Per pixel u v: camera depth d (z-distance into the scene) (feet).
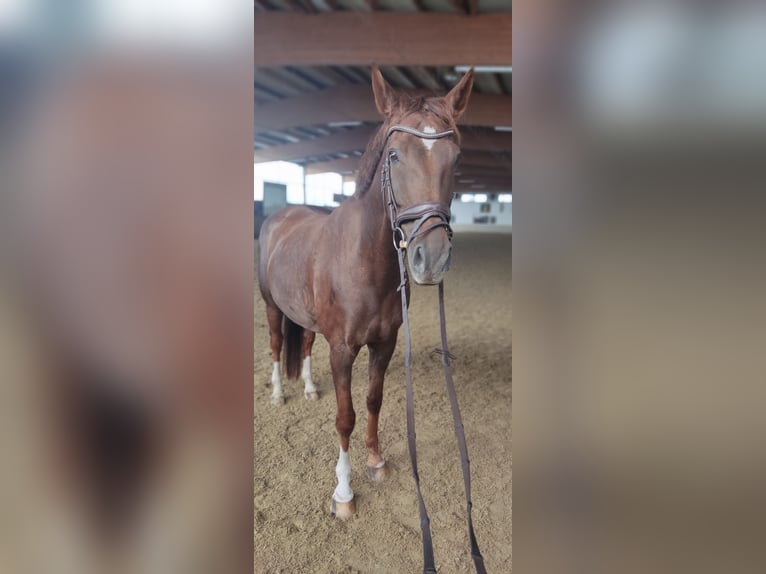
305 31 14.32
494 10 13.53
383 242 4.75
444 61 14.08
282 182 20.43
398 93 4.72
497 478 6.23
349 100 19.19
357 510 5.65
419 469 6.41
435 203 4.04
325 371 9.42
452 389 3.79
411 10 13.94
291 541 5.17
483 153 30.17
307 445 6.91
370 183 4.99
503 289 17.56
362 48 14.21
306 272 5.75
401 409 8.04
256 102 20.34
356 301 5.02
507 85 18.28
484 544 5.16
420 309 14.55
